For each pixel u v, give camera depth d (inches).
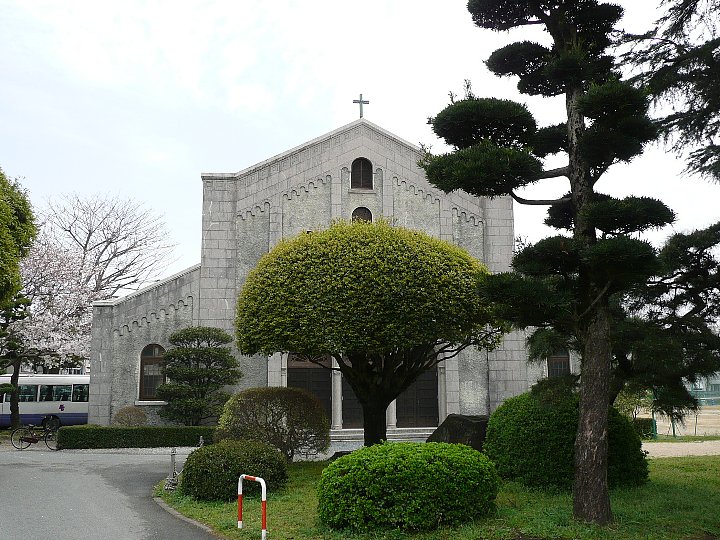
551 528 349.7
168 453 807.7
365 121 997.2
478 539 341.7
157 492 513.0
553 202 410.9
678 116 466.9
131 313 935.7
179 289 945.5
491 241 978.7
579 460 371.6
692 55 442.3
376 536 348.8
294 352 589.6
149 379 928.9
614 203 360.5
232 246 950.4
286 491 493.7
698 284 451.8
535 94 448.8
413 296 551.5
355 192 976.3
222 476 468.1
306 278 567.2
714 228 444.8
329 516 371.6
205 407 856.9
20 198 697.0
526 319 381.4
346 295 548.1
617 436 477.4
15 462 715.4
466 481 374.0
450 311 560.1
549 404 448.5
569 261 396.2
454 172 385.4
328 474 379.2
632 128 378.3
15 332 1148.5
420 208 982.4
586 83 409.1
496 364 943.0
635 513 382.6
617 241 342.3
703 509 397.1
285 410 615.8
